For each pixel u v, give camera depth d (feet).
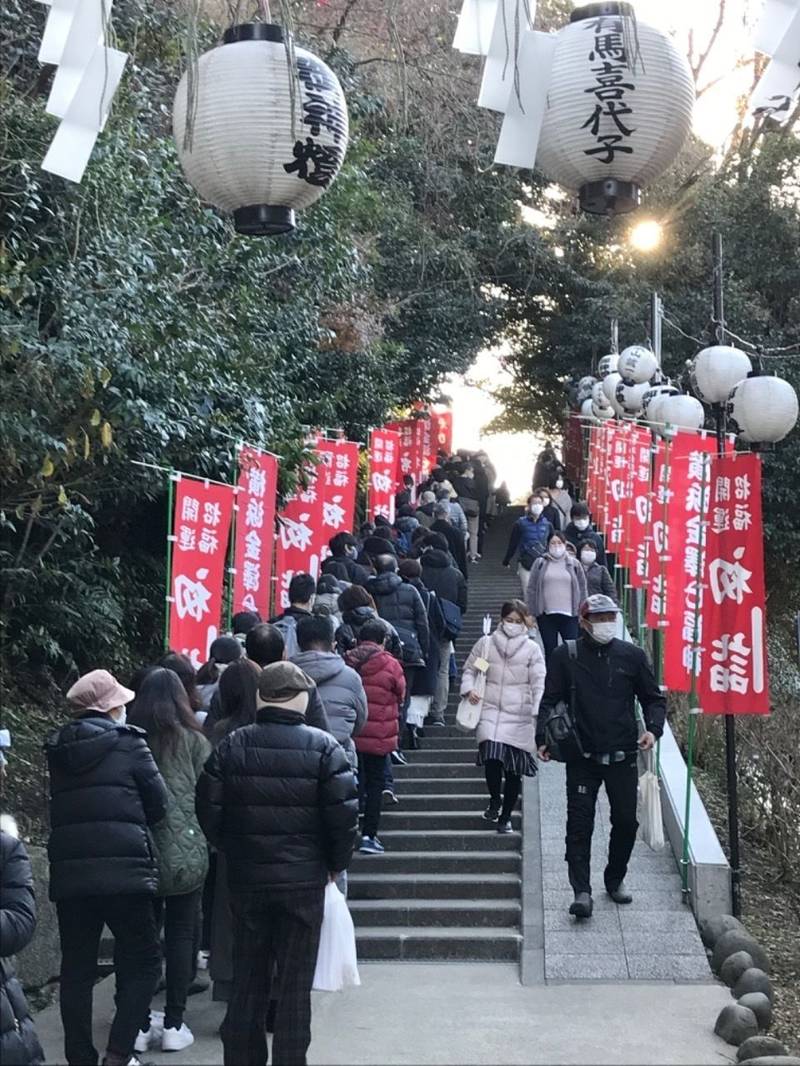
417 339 77.97
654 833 29.14
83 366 27.89
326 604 33.19
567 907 27.81
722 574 28.91
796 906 31.89
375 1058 20.83
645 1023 22.43
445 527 52.80
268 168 17.35
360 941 27.14
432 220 81.56
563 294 90.33
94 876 19.19
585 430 84.84
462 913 28.30
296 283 47.26
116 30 37.78
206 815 18.11
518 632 32.30
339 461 45.06
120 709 20.75
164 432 31.35
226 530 30.94
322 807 18.06
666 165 17.80
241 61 17.22
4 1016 15.26
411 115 69.51
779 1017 24.52
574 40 17.29
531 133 17.58
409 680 37.91
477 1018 22.84
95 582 34.78
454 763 38.34
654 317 52.85
